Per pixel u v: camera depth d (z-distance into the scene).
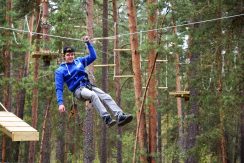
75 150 32.59
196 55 18.56
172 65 24.47
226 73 16.67
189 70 18.67
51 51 16.80
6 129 9.07
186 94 19.11
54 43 16.98
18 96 27.09
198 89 18.75
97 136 36.75
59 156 26.81
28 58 25.03
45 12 18.45
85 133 17.70
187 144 20.02
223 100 15.84
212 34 16.27
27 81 18.16
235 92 15.98
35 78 18.50
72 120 28.25
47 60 16.88
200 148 18.95
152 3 16.62
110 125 6.46
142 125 17.78
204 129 21.70
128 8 17.81
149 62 18.67
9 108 21.38
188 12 16.50
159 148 28.66
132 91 34.56
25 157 29.53
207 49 16.97
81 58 7.20
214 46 16.62
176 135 26.09
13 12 18.36
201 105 19.20
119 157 29.86
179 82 24.22
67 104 25.81
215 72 17.09
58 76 6.86
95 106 6.54
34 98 22.69
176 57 22.25
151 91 18.62
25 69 25.06
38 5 21.50
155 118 18.50
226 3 15.66
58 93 6.75
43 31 18.19
